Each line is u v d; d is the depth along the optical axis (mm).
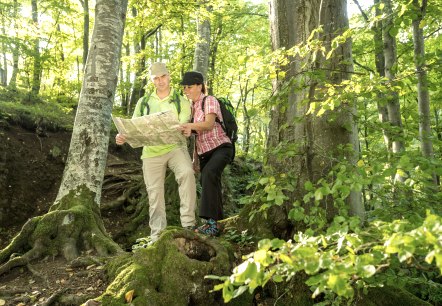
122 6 6168
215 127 3934
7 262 4105
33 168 7770
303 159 4195
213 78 16297
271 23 4664
